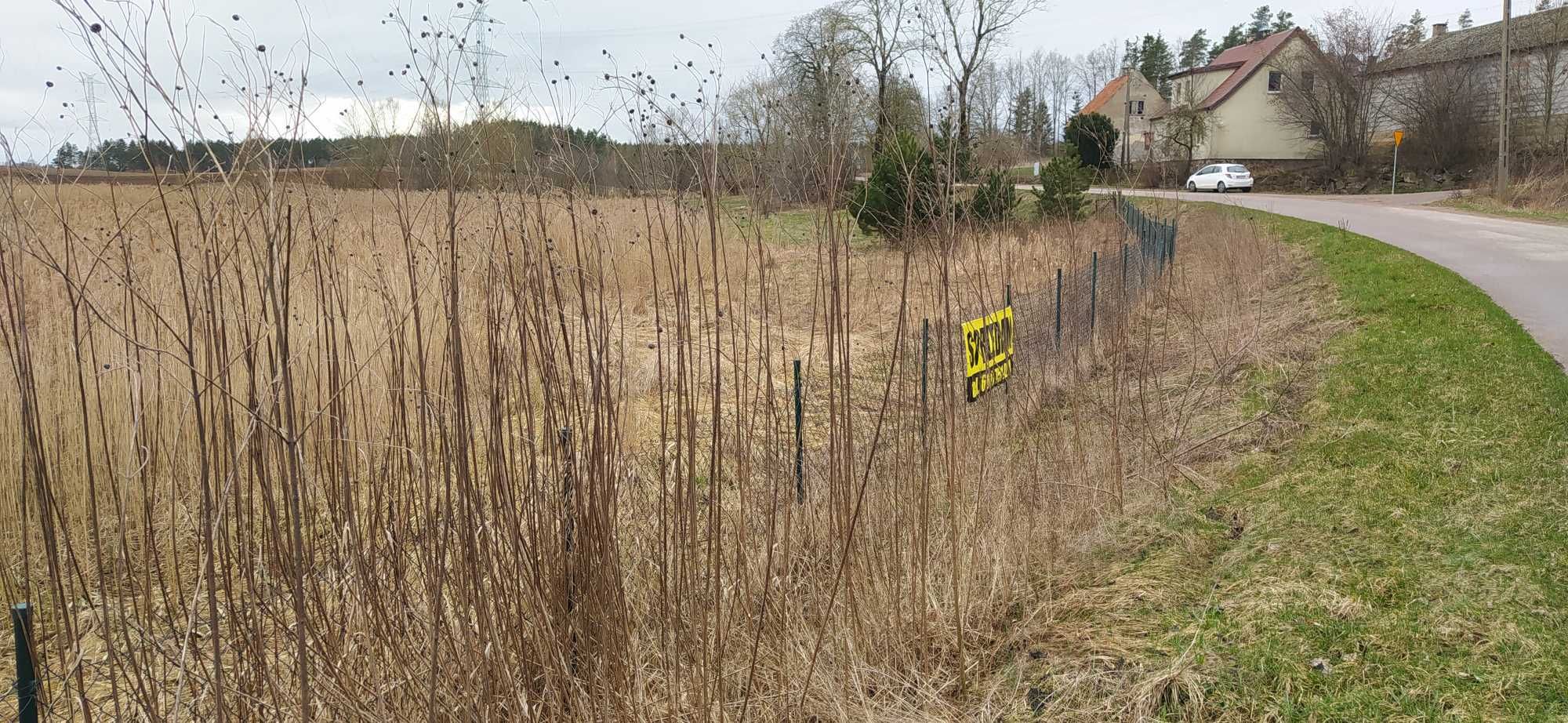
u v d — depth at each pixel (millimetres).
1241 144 43562
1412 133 36938
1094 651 3875
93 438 4504
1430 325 8953
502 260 2832
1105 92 48000
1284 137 43719
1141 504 5410
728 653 3420
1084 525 5148
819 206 3600
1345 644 3689
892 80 3627
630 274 9625
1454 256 13820
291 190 2383
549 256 2719
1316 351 8711
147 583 2477
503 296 2682
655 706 3061
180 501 4023
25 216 2475
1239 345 8773
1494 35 36656
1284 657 3637
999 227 7113
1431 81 36156
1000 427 5469
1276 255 14969
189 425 4707
